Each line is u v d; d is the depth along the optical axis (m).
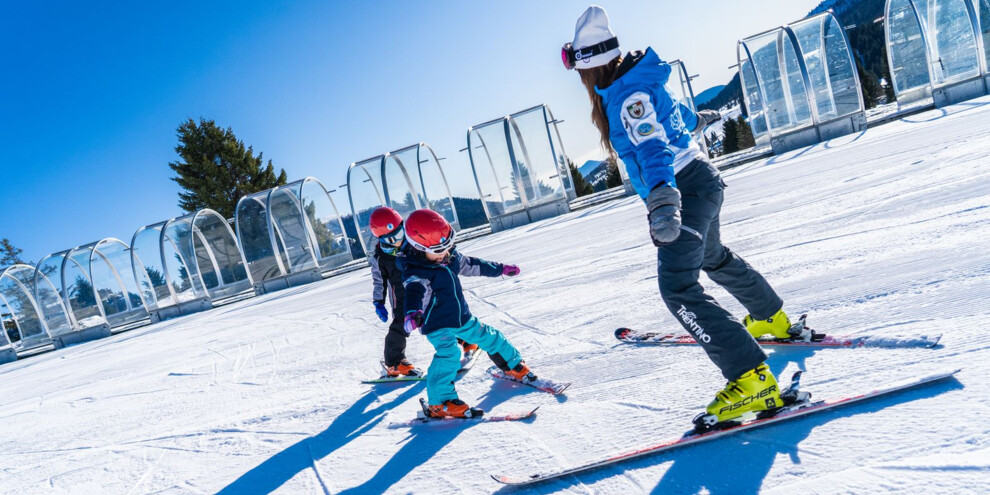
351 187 19.56
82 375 9.30
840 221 5.53
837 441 1.88
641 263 6.34
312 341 7.03
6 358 19.33
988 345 2.22
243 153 45.44
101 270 19.80
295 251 19.05
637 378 2.99
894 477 1.61
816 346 2.72
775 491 1.70
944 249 3.67
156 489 3.15
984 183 5.24
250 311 13.62
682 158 2.27
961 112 13.03
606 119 2.36
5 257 55.00
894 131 13.23
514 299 6.28
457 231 21.41
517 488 2.17
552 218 17.80
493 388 3.56
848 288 3.47
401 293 4.21
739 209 8.16
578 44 2.26
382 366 4.42
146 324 19.81
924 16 16.22
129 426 4.80
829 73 15.95
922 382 2.04
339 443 3.24
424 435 3.05
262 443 3.55
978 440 1.66
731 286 2.76
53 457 4.40
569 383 3.15
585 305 5.08
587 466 2.12
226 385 5.59
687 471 1.95
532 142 18.03
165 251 19.64
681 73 16.25
